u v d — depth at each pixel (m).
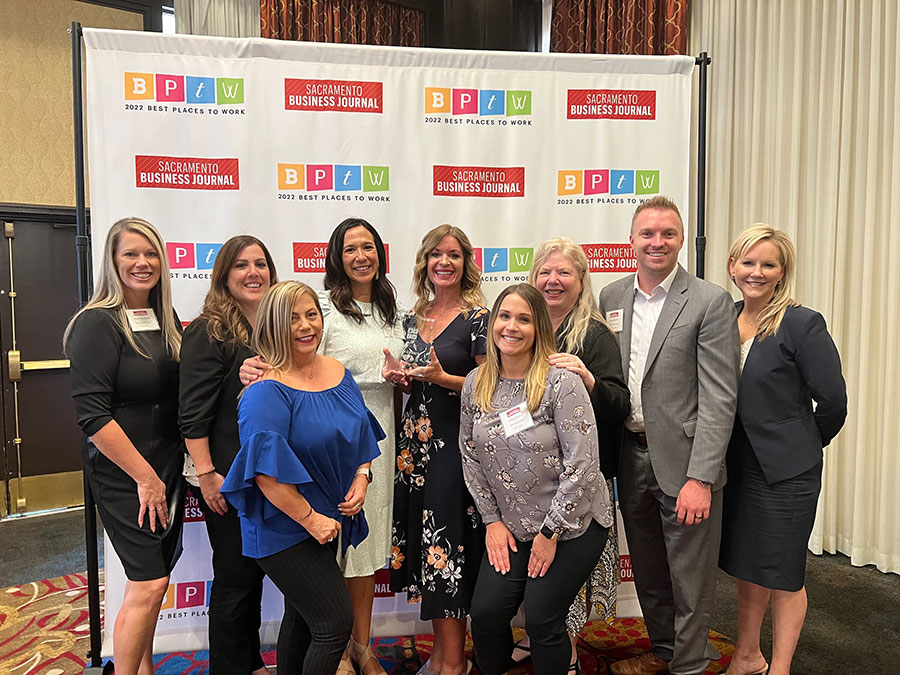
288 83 2.53
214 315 2.07
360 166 2.60
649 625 2.36
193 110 2.48
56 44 4.52
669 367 2.11
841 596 3.11
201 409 2.00
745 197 3.93
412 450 2.29
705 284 2.14
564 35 4.57
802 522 2.08
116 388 2.00
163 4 4.80
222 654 2.13
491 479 2.02
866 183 3.36
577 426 1.87
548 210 2.71
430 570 2.20
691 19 4.18
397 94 2.60
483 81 2.64
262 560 1.84
